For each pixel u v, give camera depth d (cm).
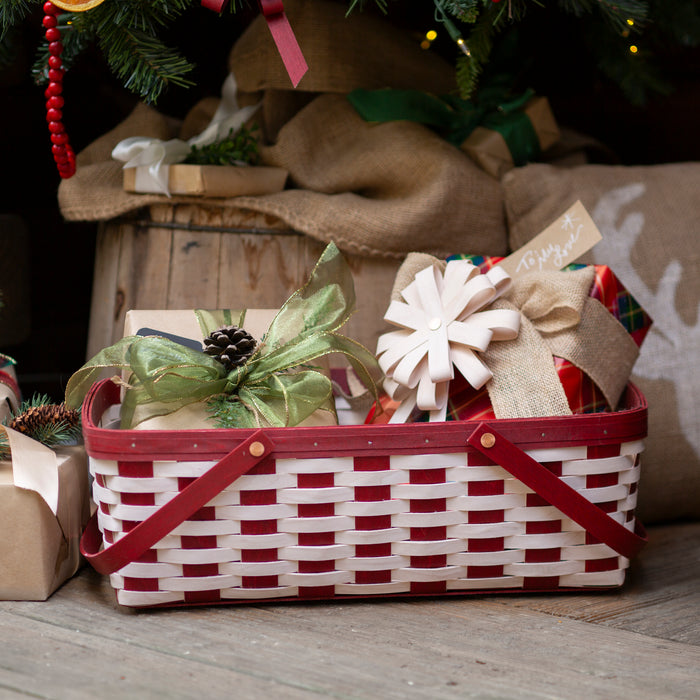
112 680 63
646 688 64
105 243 117
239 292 112
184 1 89
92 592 83
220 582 77
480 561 79
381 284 111
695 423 108
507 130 119
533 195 113
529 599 82
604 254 111
